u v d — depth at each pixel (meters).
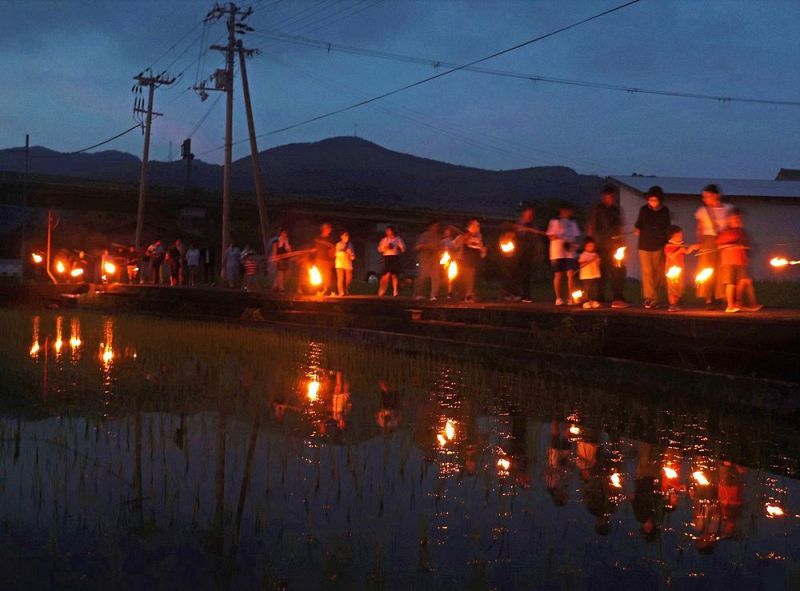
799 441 9.09
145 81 41.84
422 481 7.48
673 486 7.42
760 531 6.26
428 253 19.86
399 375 13.83
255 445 8.77
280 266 25.62
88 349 16.69
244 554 5.76
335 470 7.81
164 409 10.71
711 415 10.46
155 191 65.19
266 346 17.58
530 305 17.05
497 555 5.77
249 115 32.94
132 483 7.36
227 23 32.88
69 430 9.40
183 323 23.56
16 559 5.66
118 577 5.39
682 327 12.53
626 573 5.48
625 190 29.92
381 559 5.65
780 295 19.09
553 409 10.87
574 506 6.83
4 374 13.12
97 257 44.53
